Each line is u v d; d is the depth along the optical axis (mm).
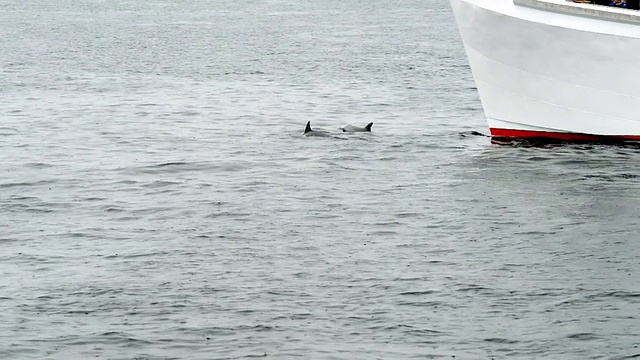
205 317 45000
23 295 47781
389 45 175375
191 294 47875
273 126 94750
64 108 105438
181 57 158625
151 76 134500
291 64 148000
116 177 73375
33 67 142000
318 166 76125
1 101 109625
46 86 122438
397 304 46562
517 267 51875
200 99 112875
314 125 95562
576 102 80375
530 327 43906
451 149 81812
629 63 78938
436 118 98500
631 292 48000
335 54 161250
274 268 51688
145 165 77312
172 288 48688
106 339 42656
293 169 75375
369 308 46094
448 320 44688
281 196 67188
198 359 40750
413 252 54469
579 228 59094
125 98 113312
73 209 64312
